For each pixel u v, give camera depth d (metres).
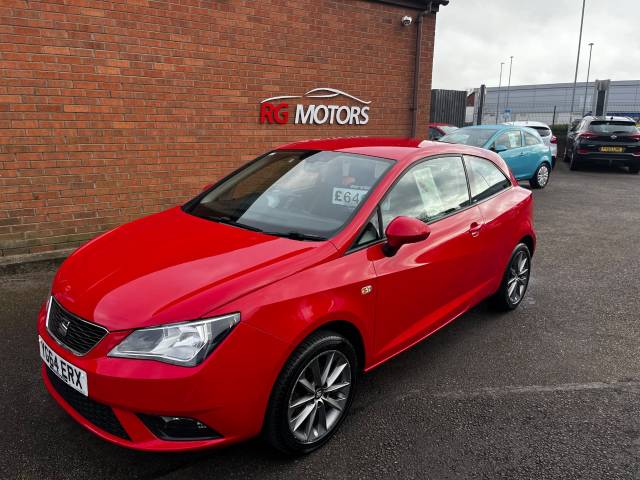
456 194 3.85
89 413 2.42
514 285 4.68
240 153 6.84
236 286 2.38
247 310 2.33
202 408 2.24
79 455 2.64
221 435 2.35
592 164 16.88
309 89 7.29
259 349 2.35
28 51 5.12
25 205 5.37
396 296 3.10
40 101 5.27
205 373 2.22
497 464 2.69
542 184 12.27
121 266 2.66
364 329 2.89
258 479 2.52
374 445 2.81
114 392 2.22
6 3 4.94
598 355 3.96
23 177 5.31
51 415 2.96
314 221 3.05
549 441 2.90
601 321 4.60
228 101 6.58
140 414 2.25
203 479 2.50
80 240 5.77
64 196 5.59
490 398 3.31
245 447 2.75
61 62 5.32
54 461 2.59
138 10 5.69
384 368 3.67
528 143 11.77
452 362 3.78
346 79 7.62
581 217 9.09
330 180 3.36
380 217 3.09
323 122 7.56
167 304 2.31
